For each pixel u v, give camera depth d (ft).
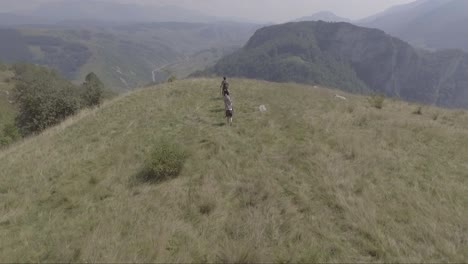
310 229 22.06
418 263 18.29
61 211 25.22
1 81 270.26
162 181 30.40
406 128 45.03
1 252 19.79
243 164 33.37
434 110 63.52
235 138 41.39
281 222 22.54
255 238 20.38
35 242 20.89
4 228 23.11
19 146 48.47
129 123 51.49
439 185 27.91
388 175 30.07
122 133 46.60
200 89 76.02
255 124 47.29
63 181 31.09
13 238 21.52
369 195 26.05
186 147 38.22
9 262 18.76
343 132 42.24
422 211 23.88
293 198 26.23
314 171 30.81
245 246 19.25
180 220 23.08
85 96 92.38
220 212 24.23
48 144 44.29
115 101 70.79
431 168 31.55
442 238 20.47
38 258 19.21
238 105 59.31
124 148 39.83
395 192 26.73
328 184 27.81
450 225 22.12
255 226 21.76
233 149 37.76
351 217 23.04
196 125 47.96
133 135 45.19
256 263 18.42
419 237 20.89
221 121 49.57
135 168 33.42
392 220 22.68
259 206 24.77
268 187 27.45
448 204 24.90
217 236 21.33
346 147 36.68
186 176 31.07
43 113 76.69
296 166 32.40
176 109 58.39
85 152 39.14
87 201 26.73
